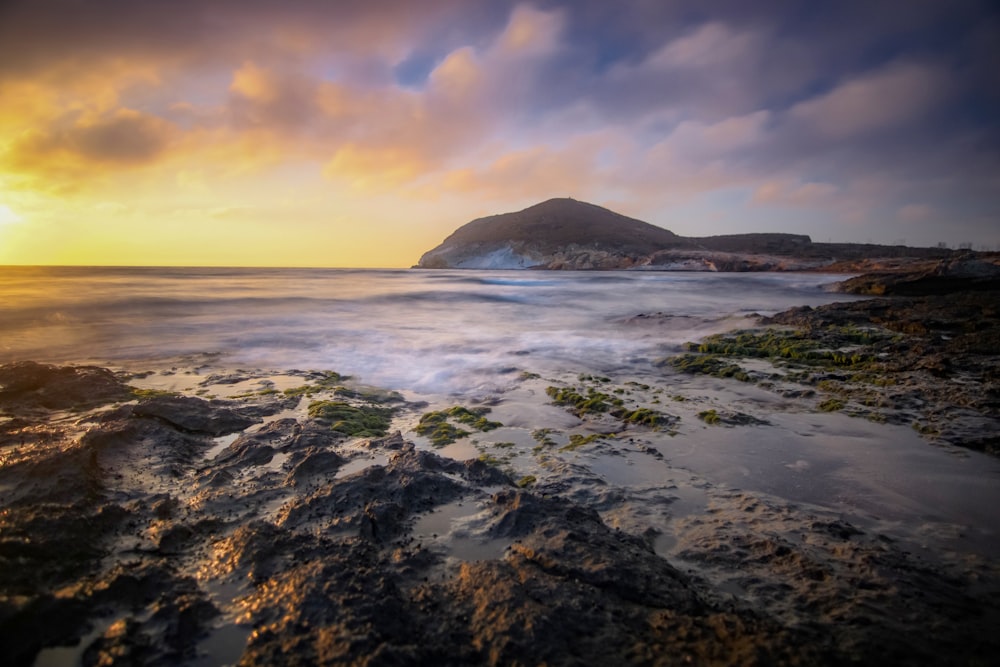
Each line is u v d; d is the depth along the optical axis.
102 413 7.94
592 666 2.90
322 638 3.01
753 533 4.86
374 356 15.24
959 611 3.66
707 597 3.81
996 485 6.15
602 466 6.66
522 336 19.31
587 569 3.81
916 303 22.88
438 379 12.26
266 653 2.91
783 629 3.34
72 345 16.94
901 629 3.41
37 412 8.73
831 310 21.89
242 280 60.16
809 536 4.82
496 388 11.20
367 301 32.62
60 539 4.00
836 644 3.23
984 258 45.84
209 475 5.72
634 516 5.21
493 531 4.51
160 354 15.52
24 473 5.07
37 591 3.46
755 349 14.66
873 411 8.91
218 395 10.20
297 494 5.36
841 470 6.58
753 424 8.38
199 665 2.96
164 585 3.61
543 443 7.55
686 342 16.64
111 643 3.05
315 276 78.94
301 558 3.95
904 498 5.81
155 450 6.45
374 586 3.53
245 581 3.71
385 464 6.19
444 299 35.16
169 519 4.69
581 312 29.30
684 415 8.93
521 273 101.44
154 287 43.41
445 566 4.00
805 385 10.94
